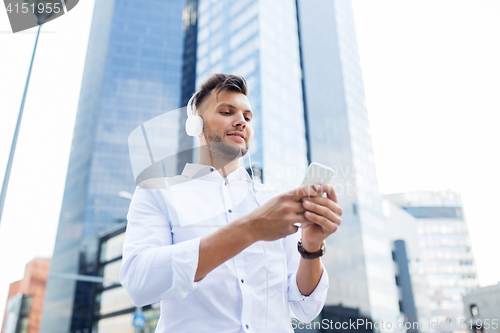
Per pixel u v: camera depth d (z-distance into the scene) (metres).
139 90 33.25
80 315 27.78
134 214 0.68
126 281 0.59
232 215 0.71
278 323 0.65
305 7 30.95
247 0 29.56
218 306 0.61
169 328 0.61
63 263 30.84
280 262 0.73
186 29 35.91
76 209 31.27
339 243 18.06
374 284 16.70
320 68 28.73
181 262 0.53
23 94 3.75
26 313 30.75
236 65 28.75
